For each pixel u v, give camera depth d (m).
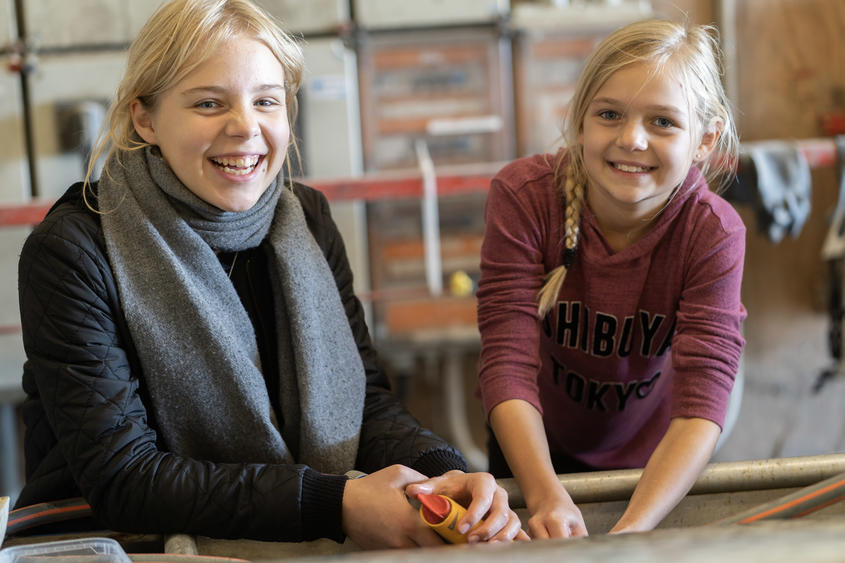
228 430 1.20
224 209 1.16
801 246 3.82
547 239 1.36
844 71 3.80
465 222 3.53
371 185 3.04
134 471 1.08
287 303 1.24
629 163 1.22
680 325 1.29
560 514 1.03
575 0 3.43
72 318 1.10
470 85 3.45
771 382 3.88
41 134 3.23
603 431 1.55
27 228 3.27
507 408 1.23
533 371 1.30
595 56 1.24
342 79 3.31
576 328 1.41
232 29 1.12
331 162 3.35
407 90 3.44
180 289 1.15
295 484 1.08
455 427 3.51
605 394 1.48
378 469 1.25
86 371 1.10
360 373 1.31
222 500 1.07
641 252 1.31
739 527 0.71
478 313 1.37
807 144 3.02
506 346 1.30
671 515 1.12
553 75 3.48
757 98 3.82
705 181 1.35
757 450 3.89
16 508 1.21
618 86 1.20
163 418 1.18
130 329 1.14
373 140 3.41
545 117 3.48
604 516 1.12
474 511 1.02
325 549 1.11
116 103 1.19
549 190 1.36
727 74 3.74
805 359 3.86
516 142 3.50
